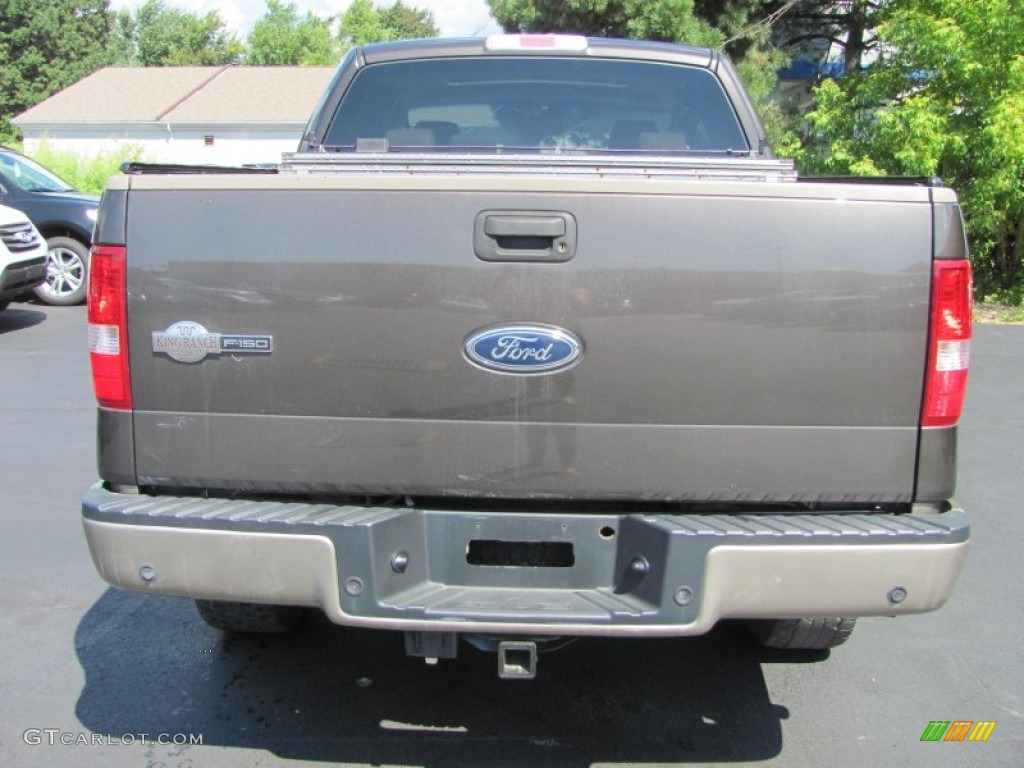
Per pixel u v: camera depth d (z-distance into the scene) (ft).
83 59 161.68
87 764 9.78
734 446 8.47
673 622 8.30
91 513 8.65
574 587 8.79
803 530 8.22
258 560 8.47
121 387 8.76
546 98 13.33
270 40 217.97
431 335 8.45
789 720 10.75
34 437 21.77
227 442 8.73
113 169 83.10
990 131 34.53
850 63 57.41
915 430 8.47
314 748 10.11
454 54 13.30
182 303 8.60
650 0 51.26
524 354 8.42
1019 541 16.16
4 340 33.12
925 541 8.18
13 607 13.48
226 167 10.82
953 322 8.31
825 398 8.41
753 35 53.83
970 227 37.24
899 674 11.82
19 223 33.68
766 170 10.61
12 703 10.96
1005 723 10.71
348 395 8.59
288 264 8.48
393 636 12.71
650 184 8.26
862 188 8.25
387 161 10.46
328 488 8.75
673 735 10.42
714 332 8.35
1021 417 24.12
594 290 8.32
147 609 13.48
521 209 8.29
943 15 37.11
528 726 10.58
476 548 8.93
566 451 8.52
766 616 8.32
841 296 8.30
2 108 153.99
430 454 8.59
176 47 217.56
